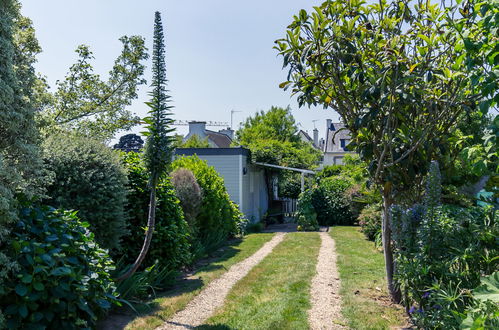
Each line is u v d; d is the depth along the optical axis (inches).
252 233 543.5
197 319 174.9
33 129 133.4
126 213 221.6
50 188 189.2
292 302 193.8
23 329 122.5
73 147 200.1
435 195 157.5
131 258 240.4
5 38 123.3
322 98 192.9
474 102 165.6
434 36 164.6
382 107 176.7
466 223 155.1
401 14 192.4
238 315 178.1
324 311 180.7
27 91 136.7
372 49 182.1
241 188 579.8
